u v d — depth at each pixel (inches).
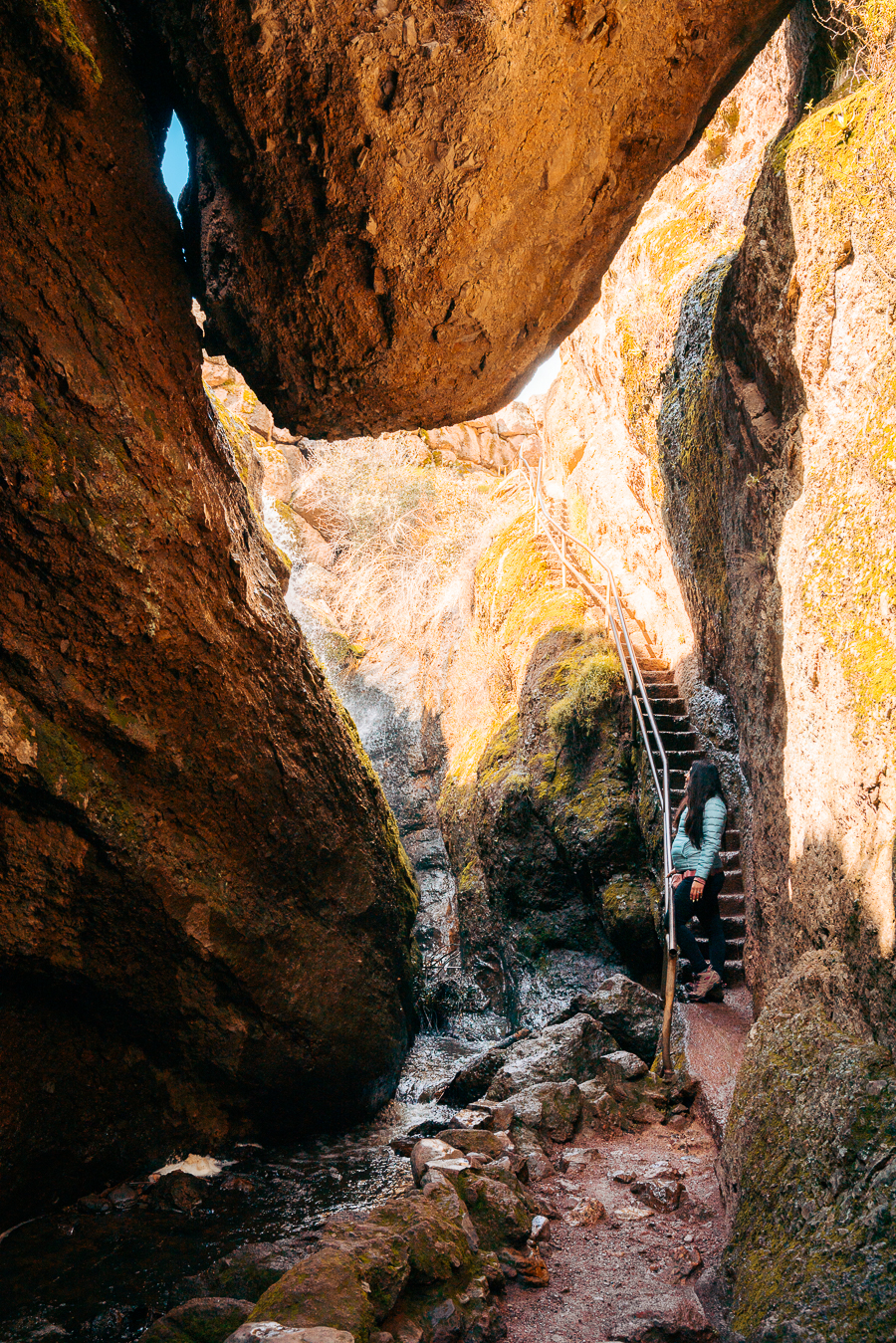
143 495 158.1
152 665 173.2
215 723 193.0
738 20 145.0
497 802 370.3
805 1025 138.8
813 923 159.6
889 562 132.1
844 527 149.2
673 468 315.9
